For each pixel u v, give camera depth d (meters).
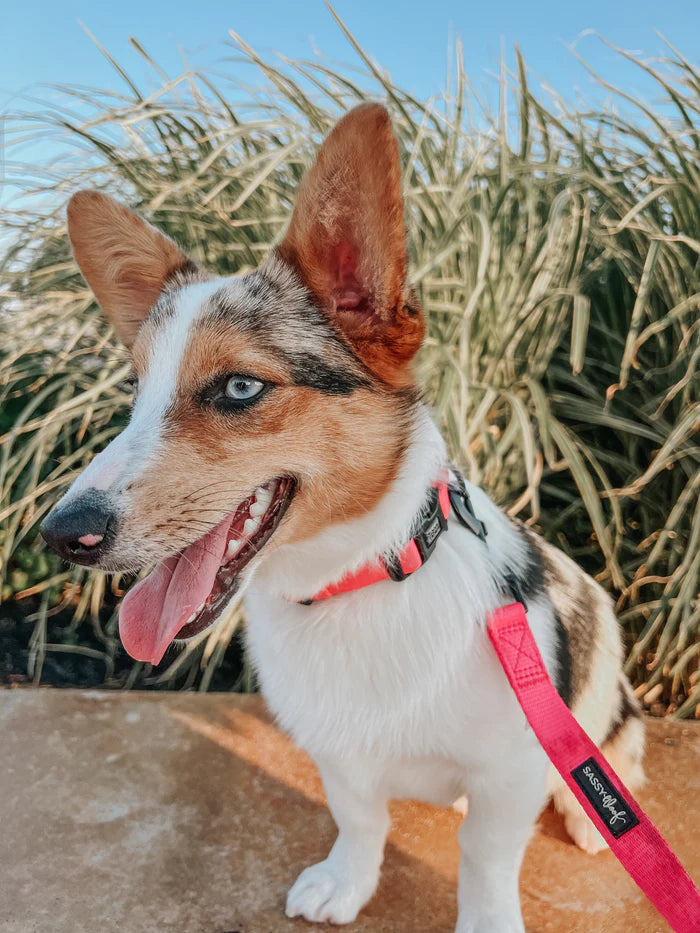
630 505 0.72
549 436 0.68
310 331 0.36
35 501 0.78
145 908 0.42
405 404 0.36
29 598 0.80
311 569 0.36
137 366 0.39
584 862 0.46
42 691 0.63
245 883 0.44
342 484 0.35
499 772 0.36
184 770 0.54
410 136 0.75
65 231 0.82
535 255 0.71
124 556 0.33
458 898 0.40
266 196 0.78
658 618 0.62
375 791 0.40
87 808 0.50
